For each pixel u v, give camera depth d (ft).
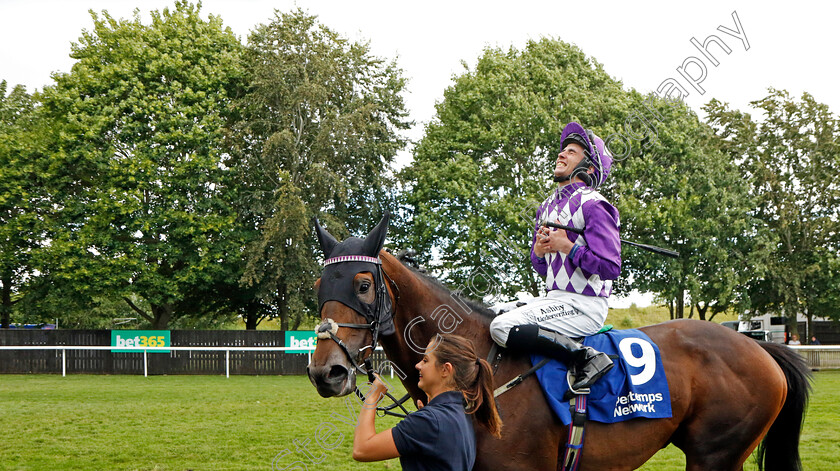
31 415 27.76
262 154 57.47
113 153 58.23
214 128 60.64
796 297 59.16
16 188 59.62
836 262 57.77
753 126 59.36
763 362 9.85
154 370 54.95
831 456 18.39
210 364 55.31
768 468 10.59
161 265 64.28
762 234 59.00
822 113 58.29
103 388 40.52
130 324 99.09
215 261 61.00
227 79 62.08
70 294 60.03
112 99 59.77
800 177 59.57
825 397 32.40
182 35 63.05
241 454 19.49
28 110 77.46
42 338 55.67
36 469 17.70
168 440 21.75
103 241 57.57
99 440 21.81
